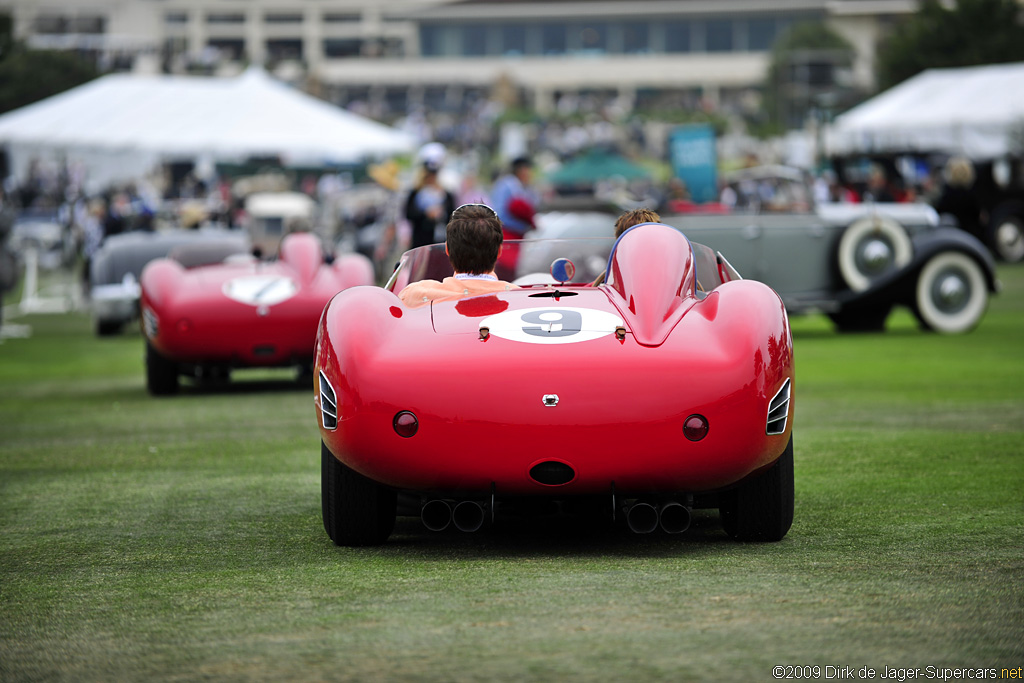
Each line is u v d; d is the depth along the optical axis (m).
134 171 124.75
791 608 12.07
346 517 15.28
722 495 15.74
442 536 16.27
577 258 18.50
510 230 45.44
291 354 33.41
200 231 58.31
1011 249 94.25
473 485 14.27
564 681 10.00
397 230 85.50
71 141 91.06
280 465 22.47
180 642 11.44
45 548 15.78
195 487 20.31
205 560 14.91
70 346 53.06
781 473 15.02
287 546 15.69
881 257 49.12
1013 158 97.94
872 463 21.11
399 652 10.90
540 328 14.90
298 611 12.40
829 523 16.33
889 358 40.56
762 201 51.28
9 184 122.38
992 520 16.22
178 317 32.75
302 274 34.31
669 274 15.79
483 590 13.09
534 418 13.92
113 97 93.62
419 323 15.30
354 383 14.35
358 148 91.94
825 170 84.75
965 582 12.97
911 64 156.50
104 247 57.66
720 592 12.75
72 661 10.95
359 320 15.07
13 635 11.84
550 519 17.30
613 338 14.65
